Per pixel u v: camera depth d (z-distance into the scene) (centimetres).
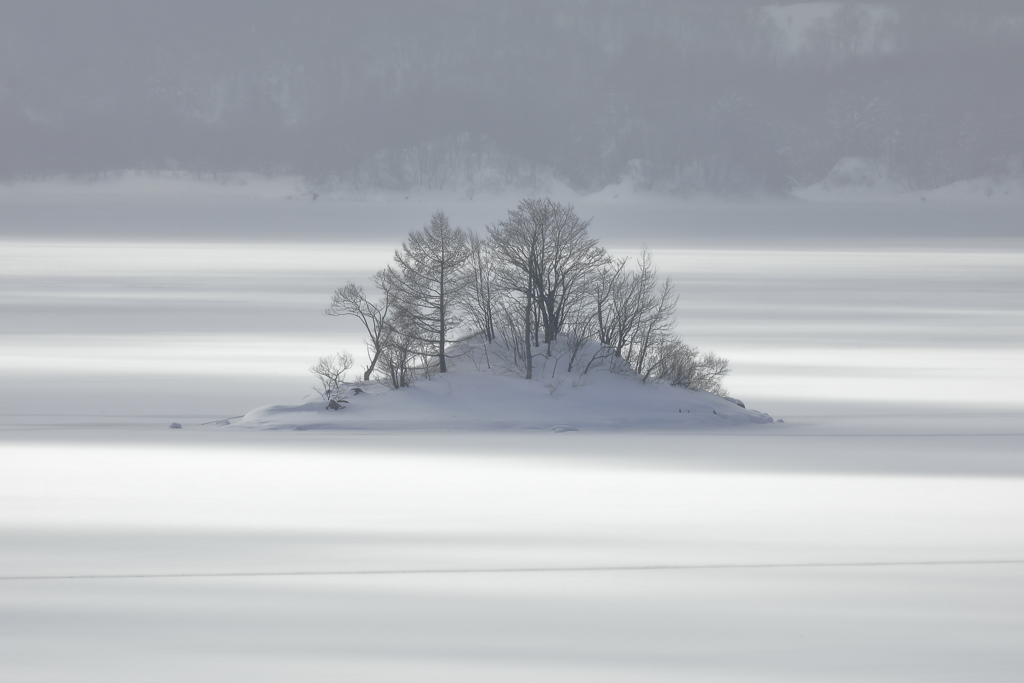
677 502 19138
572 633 12150
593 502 19075
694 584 14112
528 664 11144
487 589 13838
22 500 19300
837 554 15700
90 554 15612
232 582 14100
